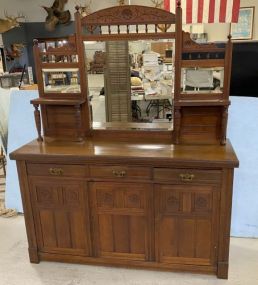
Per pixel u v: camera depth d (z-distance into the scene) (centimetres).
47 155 188
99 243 203
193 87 195
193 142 203
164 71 202
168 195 185
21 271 208
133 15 194
